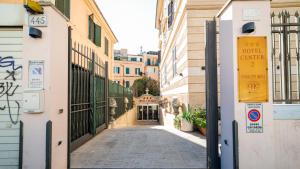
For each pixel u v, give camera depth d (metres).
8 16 4.68
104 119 11.95
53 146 4.55
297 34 4.72
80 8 14.47
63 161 5.02
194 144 7.61
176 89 15.42
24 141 4.40
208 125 5.08
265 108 4.19
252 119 4.17
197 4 11.32
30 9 4.33
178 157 6.02
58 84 4.84
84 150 6.88
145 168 5.14
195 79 11.25
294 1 11.31
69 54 5.50
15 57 4.75
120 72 58.84
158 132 10.34
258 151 4.15
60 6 10.59
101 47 20.91
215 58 5.13
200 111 10.66
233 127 4.20
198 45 11.35
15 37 4.76
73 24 12.98
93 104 9.27
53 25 4.59
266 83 4.20
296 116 4.37
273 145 4.15
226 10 4.63
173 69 17.31
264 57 4.21
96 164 5.45
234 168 4.14
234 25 4.25
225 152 4.66
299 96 4.73
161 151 6.66
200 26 11.37
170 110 17.70
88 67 8.93
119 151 6.70
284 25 4.64
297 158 4.33
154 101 40.16
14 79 4.74
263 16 4.25
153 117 39.94
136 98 39.88
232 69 4.27
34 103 4.34
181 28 13.34
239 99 4.19
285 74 4.65
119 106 17.33
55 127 4.66
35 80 4.43
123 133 10.11
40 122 4.41
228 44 4.46
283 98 4.65
